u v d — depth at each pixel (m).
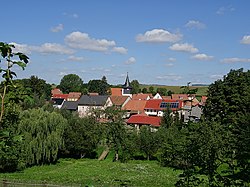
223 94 45.22
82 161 51.34
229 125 7.55
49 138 43.47
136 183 32.00
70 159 52.59
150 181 32.69
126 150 51.22
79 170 40.25
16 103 4.62
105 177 35.09
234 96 43.38
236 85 45.47
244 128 6.27
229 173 6.30
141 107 91.75
